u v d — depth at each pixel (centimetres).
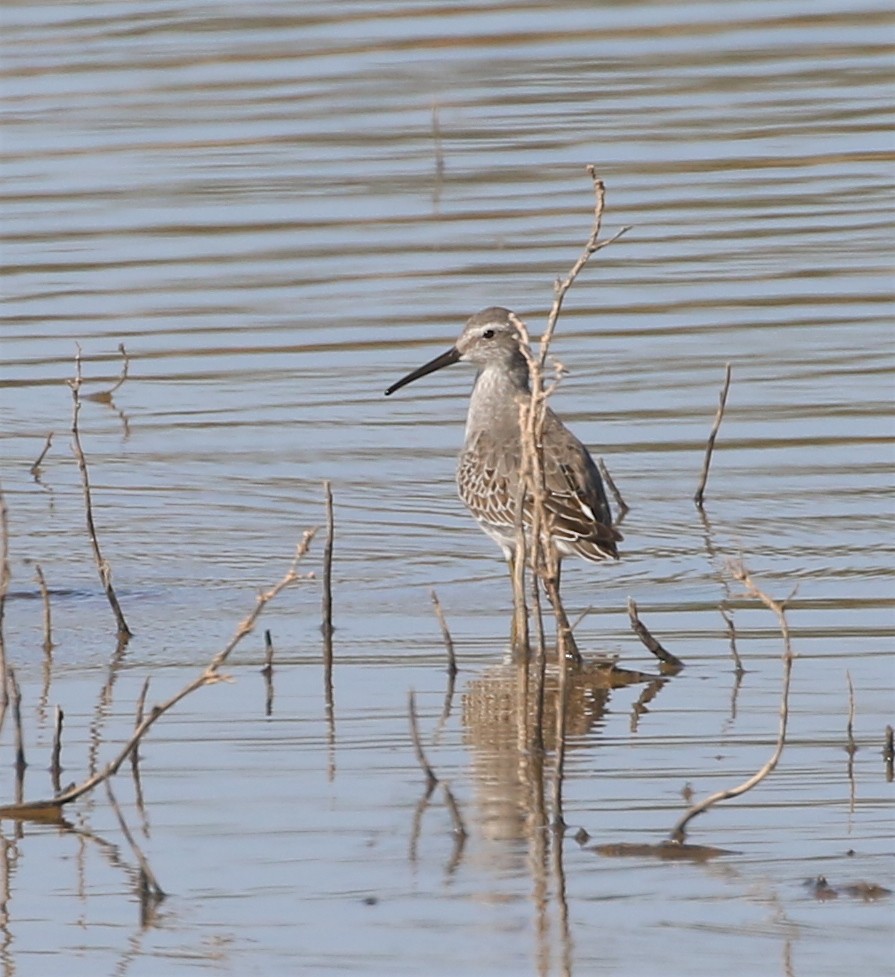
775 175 2358
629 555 1463
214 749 1081
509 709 1144
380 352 1927
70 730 1116
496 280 2078
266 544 1514
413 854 935
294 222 2247
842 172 2358
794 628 1283
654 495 1592
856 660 1212
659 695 1164
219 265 2139
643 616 1327
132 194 2330
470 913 873
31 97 2603
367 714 1140
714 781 1020
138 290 2086
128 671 1229
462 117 2547
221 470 1686
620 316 1980
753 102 2605
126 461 1711
